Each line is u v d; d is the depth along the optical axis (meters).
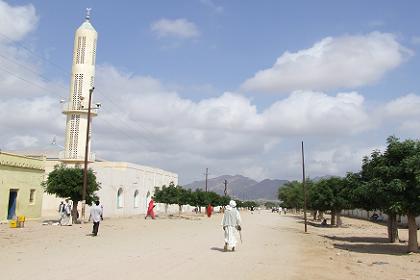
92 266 12.54
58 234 23.88
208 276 11.76
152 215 48.84
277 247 21.30
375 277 13.55
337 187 45.34
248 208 161.75
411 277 13.84
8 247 17.16
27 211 39.69
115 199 55.25
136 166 61.19
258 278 11.88
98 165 55.88
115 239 21.83
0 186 35.88
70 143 57.41
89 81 58.22
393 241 27.53
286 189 112.38
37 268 11.95
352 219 69.81
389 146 21.20
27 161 39.78
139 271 11.98
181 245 19.80
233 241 18.22
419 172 19.52
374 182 21.12
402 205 20.52
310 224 51.69
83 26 59.12
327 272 13.89
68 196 36.47
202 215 71.69
